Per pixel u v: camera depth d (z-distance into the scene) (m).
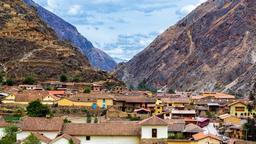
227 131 183.62
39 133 127.75
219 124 198.12
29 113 192.25
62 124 135.12
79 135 131.38
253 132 179.12
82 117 196.38
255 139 177.12
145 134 129.25
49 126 132.25
